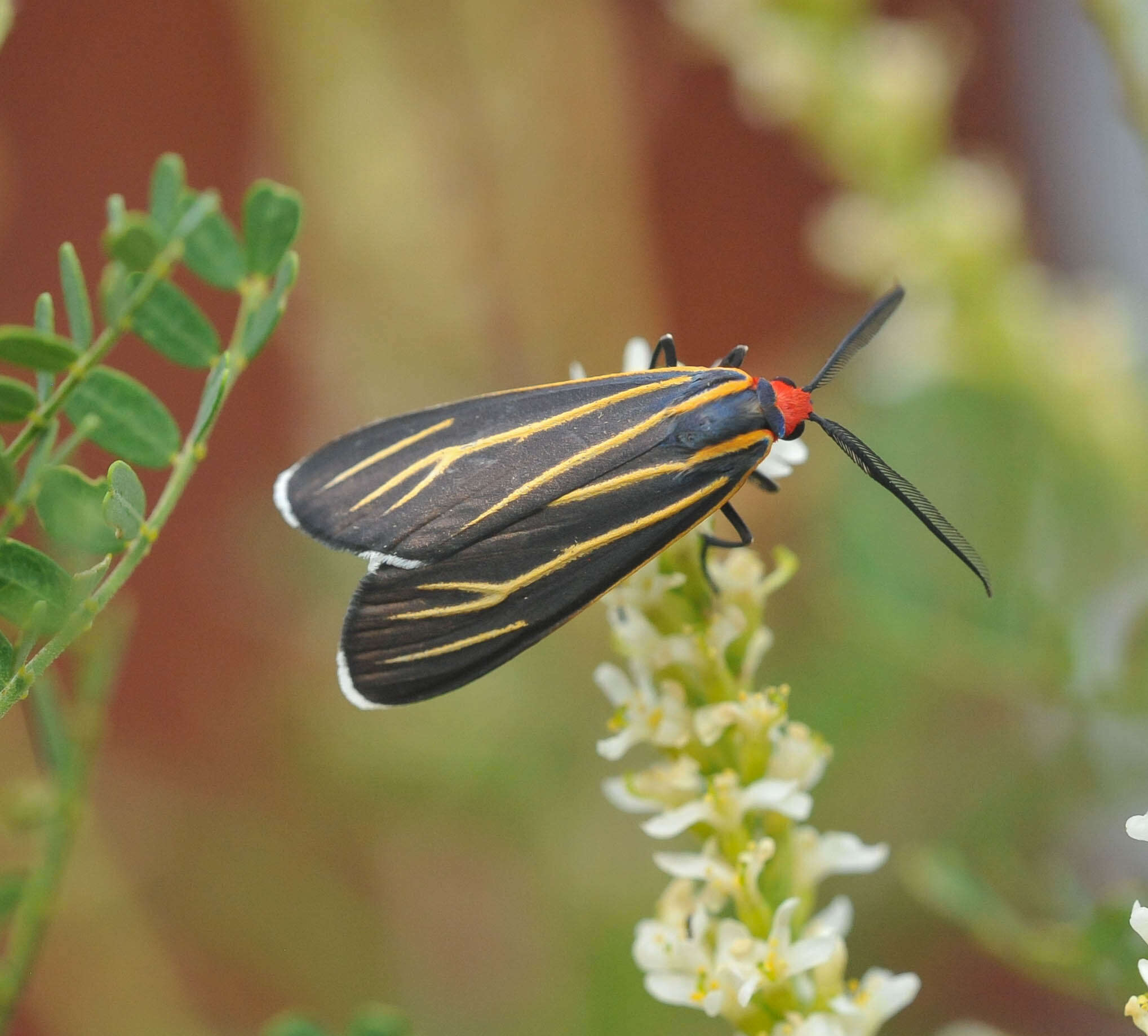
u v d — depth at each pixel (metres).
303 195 0.24
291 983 0.24
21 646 0.17
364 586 0.18
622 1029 0.22
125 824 0.25
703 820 0.18
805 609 0.24
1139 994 0.18
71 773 0.18
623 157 0.24
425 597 0.18
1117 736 0.21
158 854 0.25
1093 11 0.20
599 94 0.24
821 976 0.18
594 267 0.24
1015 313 0.21
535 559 0.18
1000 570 0.20
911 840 0.22
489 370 0.24
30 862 0.20
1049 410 0.21
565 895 0.23
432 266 0.23
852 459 0.19
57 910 0.22
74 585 0.17
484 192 0.23
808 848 0.18
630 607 0.18
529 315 0.24
